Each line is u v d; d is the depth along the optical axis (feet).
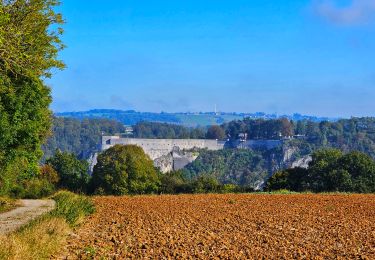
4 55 59.67
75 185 273.33
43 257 44.27
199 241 58.39
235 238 61.16
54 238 51.83
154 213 89.04
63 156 295.69
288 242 58.44
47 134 117.60
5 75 67.72
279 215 87.20
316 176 224.53
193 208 99.04
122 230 66.49
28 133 90.89
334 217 84.69
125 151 260.62
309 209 97.96
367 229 70.08
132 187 253.44
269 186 224.94
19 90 85.87
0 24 55.52
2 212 92.43
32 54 67.51
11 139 86.33
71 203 84.38
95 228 68.18
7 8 59.98
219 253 51.03
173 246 54.75
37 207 104.47
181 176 299.79
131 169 255.50
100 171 257.96
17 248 41.29
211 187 235.61
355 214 89.51
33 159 105.91
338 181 219.82
